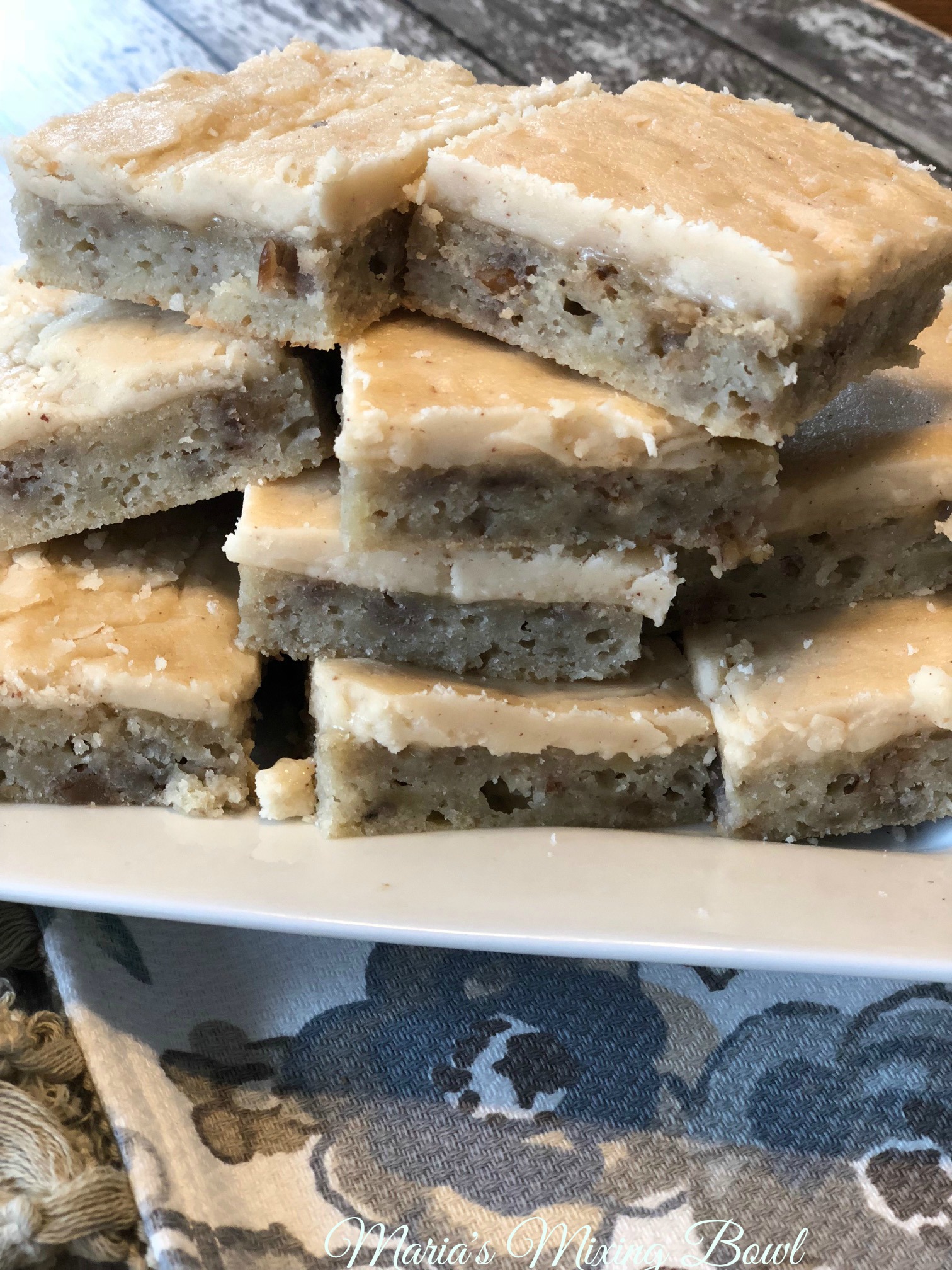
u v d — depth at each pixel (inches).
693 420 7.7
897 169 8.8
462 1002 7.6
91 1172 6.6
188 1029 7.4
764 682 8.2
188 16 14.5
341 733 7.9
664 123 8.7
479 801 8.3
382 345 8.2
